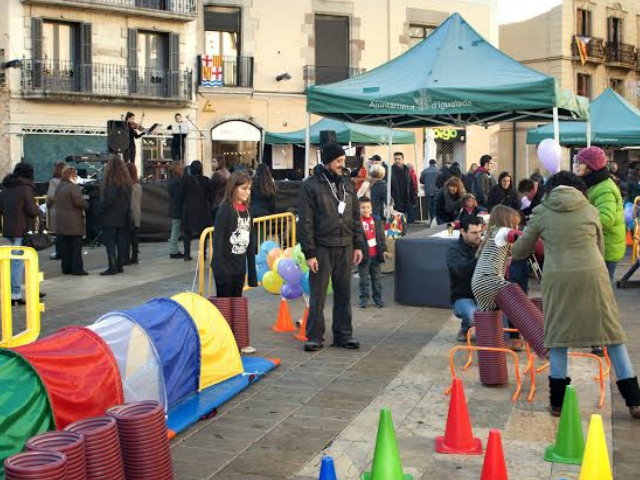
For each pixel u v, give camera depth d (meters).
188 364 6.27
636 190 16.95
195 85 30.84
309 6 32.22
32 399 4.63
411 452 5.36
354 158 20.16
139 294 11.34
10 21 27.41
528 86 10.64
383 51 33.81
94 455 4.18
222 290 7.89
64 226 12.83
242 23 31.17
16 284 10.45
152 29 29.98
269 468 5.14
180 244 17.84
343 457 5.30
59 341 5.13
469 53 11.88
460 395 5.39
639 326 9.04
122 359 5.57
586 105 12.88
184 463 5.23
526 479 4.88
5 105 27.50
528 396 6.49
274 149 32.06
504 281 6.71
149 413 4.52
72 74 28.78
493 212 6.84
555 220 5.89
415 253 10.34
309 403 6.43
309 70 32.38
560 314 5.80
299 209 7.98
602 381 6.25
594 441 4.48
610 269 7.67
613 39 43.91
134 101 29.55
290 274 8.62
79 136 28.91
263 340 8.56
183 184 14.77
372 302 10.64
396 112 11.45
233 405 6.41
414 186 23.36
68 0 27.89
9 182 11.09
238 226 7.83
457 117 14.09
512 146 40.84
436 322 9.41
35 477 3.75
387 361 7.67
